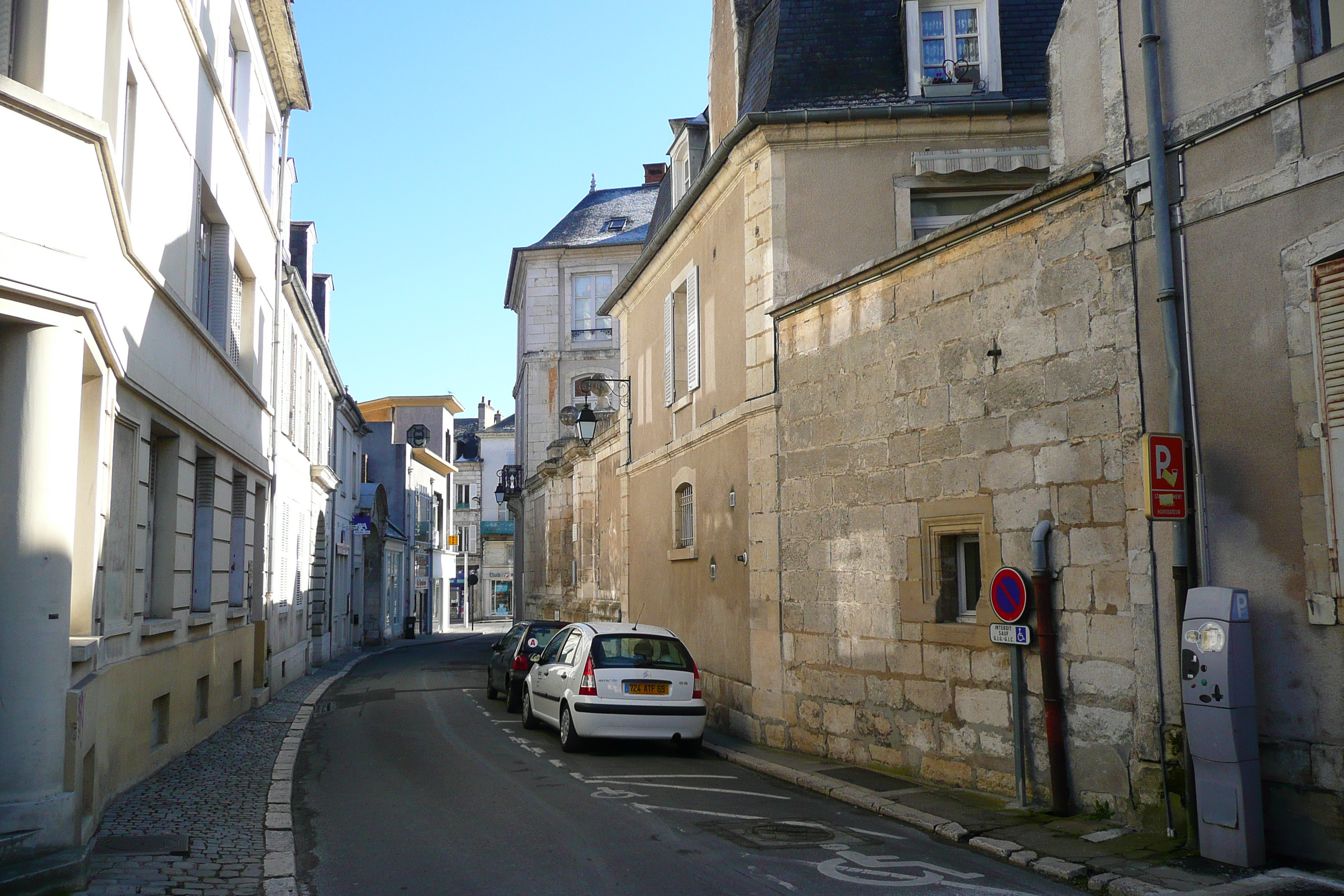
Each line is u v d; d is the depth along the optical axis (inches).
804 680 475.2
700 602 613.9
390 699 766.5
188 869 277.6
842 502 453.1
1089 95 339.0
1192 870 260.8
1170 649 298.5
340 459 1327.5
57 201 289.7
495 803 368.2
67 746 279.4
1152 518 286.0
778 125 515.5
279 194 778.2
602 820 337.1
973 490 376.8
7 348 286.2
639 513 794.2
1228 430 284.2
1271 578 271.6
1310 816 260.5
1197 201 295.3
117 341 332.2
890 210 520.7
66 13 307.6
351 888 261.4
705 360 615.8
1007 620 348.2
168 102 432.1
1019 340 358.9
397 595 1857.8
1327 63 262.8
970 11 550.6
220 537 554.9
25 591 277.1
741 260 552.1
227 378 561.3
